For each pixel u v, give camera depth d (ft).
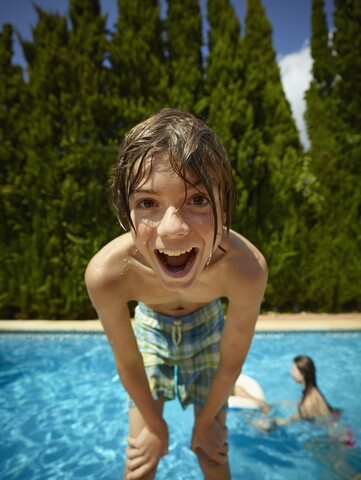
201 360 6.32
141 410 5.24
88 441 9.48
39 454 8.88
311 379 11.53
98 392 12.40
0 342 17.99
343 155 23.30
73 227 20.42
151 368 6.22
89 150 20.20
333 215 22.52
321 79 24.99
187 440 9.61
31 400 11.84
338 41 24.73
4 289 20.77
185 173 2.84
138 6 21.68
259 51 23.00
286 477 8.11
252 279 4.36
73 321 20.24
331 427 10.36
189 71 21.57
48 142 20.17
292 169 21.77
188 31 22.03
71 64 20.44
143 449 5.27
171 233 2.86
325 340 18.12
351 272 22.50
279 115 22.18
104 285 4.32
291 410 11.33
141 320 6.52
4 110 20.25
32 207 20.39
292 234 21.84
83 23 20.81
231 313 4.75
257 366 14.90
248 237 21.36
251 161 21.71
